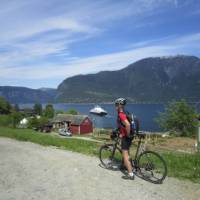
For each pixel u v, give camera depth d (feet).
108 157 19.57
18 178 16.99
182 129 98.68
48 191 14.75
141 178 16.93
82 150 26.78
